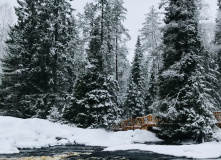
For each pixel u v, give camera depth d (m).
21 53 24.80
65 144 15.34
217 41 26.12
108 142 16.36
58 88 23.97
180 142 17.23
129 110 30.22
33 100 22.98
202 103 14.93
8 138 13.53
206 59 19.22
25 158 10.32
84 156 10.96
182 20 17.89
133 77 33.81
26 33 25.78
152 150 11.77
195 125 14.57
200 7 17.30
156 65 31.98
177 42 18.22
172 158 9.74
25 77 24.03
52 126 17.17
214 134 16.22
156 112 17.70
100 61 21.41
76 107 20.42
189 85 16.61
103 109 19.94
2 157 10.58
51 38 23.33
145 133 19.67
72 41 24.95
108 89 20.77
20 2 26.84
